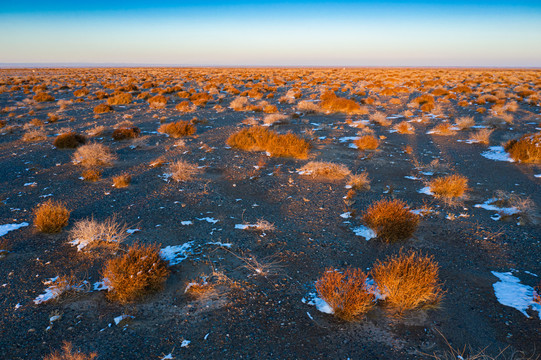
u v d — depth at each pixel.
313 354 4.04
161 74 76.44
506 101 28.77
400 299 4.78
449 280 5.45
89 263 5.94
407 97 32.19
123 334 4.35
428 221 7.57
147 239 6.75
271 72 88.19
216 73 82.44
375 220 6.85
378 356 3.99
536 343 4.12
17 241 6.70
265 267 5.85
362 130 17.78
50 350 4.11
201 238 6.82
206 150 13.95
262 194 9.34
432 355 3.98
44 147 14.83
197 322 4.56
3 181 10.41
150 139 16.23
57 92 37.88
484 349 4.05
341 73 80.00
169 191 9.50
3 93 35.84
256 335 4.34
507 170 11.34
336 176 10.74
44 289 5.26
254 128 15.34
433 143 15.24
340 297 4.58
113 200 8.84
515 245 6.48
